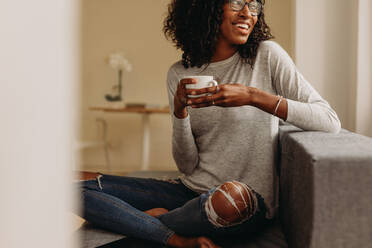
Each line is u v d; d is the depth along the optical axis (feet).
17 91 1.01
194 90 3.43
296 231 2.84
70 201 1.22
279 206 3.95
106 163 15.48
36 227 1.09
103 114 15.42
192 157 4.17
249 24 4.00
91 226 3.94
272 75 4.07
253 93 3.39
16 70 1.00
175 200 4.28
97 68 15.33
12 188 1.03
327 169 2.28
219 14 4.08
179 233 3.43
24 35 1.01
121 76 15.19
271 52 4.07
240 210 3.12
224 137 4.02
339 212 2.29
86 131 15.52
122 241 3.59
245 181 3.85
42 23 1.04
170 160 15.17
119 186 4.21
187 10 4.46
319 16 6.77
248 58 4.13
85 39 15.29
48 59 1.06
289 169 3.25
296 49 6.86
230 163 3.94
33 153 1.05
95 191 3.79
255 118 3.92
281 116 3.41
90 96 15.43
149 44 15.02
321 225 2.31
